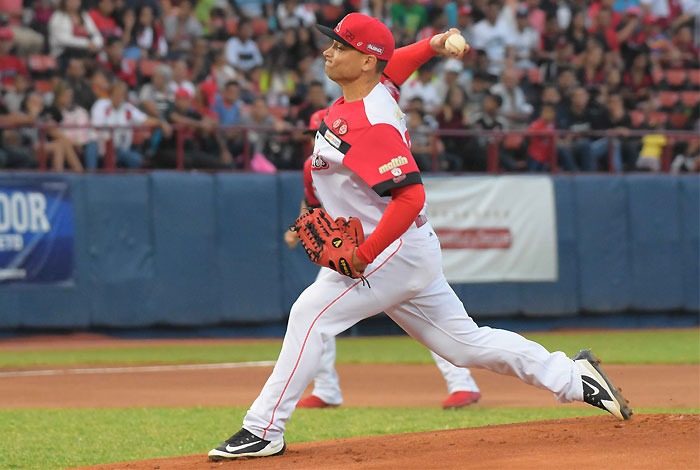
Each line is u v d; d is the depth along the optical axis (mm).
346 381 31406
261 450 14352
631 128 55969
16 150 45844
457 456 13375
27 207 45062
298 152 50375
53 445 19312
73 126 45656
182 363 36906
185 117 48375
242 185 48406
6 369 35156
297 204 49219
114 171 47156
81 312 45875
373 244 13430
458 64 57312
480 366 15062
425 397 27328
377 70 13961
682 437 13656
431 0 61156
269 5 59844
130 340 46719
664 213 53562
